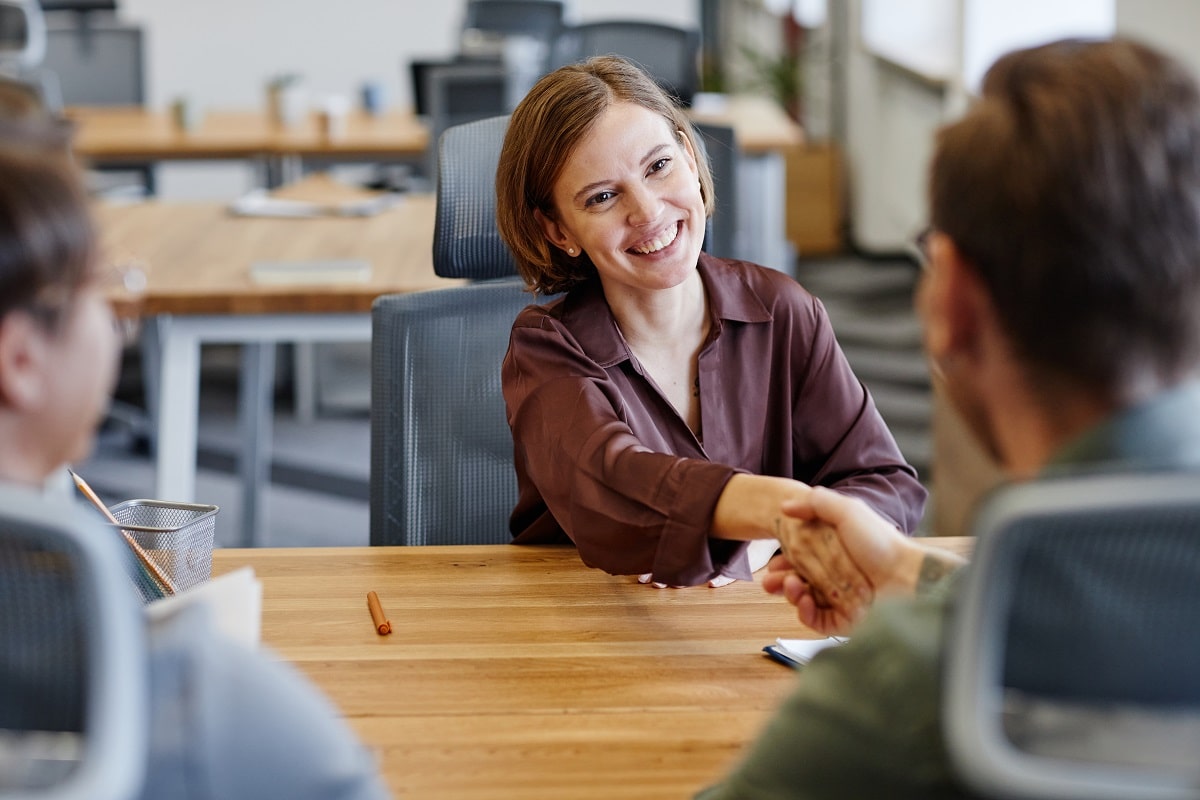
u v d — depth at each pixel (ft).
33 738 2.10
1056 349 2.35
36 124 2.38
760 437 5.44
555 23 18.70
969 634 2.02
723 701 4.09
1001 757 2.02
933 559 3.73
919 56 19.81
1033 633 2.08
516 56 16.30
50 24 19.58
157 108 22.67
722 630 4.58
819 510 3.90
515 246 5.23
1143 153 2.28
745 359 5.39
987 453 2.65
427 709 4.04
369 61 22.70
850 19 23.18
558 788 3.62
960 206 2.39
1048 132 2.31
